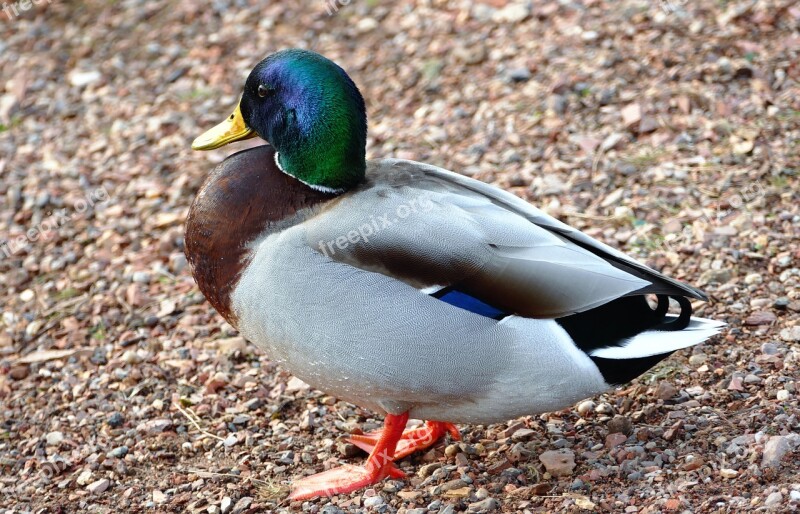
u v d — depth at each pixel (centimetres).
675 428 625
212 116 1154
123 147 1122
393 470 641
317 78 612
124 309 878
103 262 946
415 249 577
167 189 1038
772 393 648
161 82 1231
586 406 685
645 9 1164
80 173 1083
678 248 824
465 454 661
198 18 1345
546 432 671
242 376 771
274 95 624
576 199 907
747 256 800
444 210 591
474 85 1110
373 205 593
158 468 679
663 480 584
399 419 632
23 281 940
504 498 599
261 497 632
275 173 621
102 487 661
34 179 1082
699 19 1127
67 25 1362
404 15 1277
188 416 730
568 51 1123
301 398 744
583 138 983
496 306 576
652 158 940
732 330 726
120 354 821
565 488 599
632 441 633
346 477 636
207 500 633
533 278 572
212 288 625
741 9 1119
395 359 582
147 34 1324
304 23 1298
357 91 626
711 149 938
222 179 624
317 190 618
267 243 600
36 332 865
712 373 689
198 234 621
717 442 609
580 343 582
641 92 1030
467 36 1202
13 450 721
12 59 1305
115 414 738
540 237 581
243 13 1339
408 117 1089
